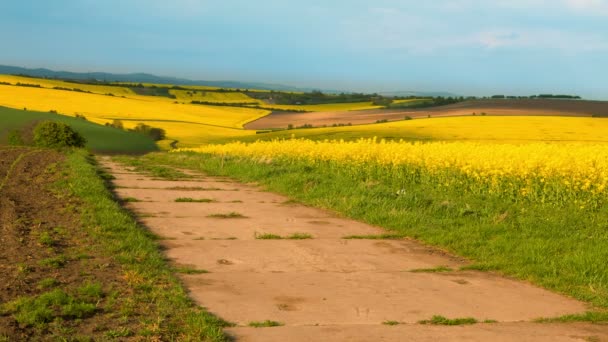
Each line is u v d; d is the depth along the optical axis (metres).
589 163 14.68
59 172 17.44
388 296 6.43
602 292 6.62
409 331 5.29
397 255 8.53
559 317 5.82
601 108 90.25
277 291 6.50
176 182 17.81
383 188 13.98
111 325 5.10
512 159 15.48
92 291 5.89
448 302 6.26
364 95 168.12
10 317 5.12
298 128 87.31
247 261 7.94
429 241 9.36
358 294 6.48
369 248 8.96
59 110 95.00
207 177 20.03
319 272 7.45
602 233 9.88
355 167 18.28
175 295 6.02
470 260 8.33
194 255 8.18
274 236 9.60
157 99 140.38
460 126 70.50
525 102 101.00
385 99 158.12
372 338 5.06
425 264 8.02
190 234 9.69
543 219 11.09
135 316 5.34
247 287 6.64
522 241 9.05
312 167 20.12
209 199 13.98
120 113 100.44
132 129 77.88
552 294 6.70
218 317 5.54
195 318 5.32
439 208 11.64
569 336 5.24
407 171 17.19
